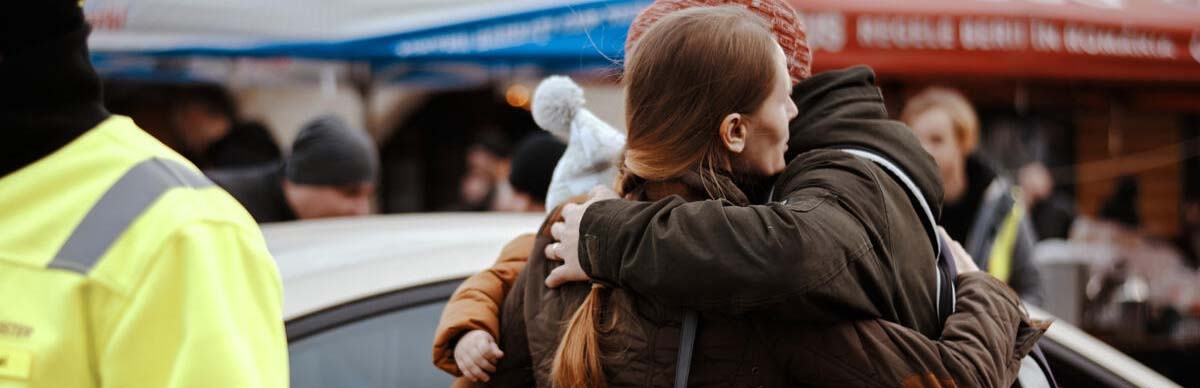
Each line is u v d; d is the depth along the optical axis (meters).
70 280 1.18
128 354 1.17
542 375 1.62
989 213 4.18
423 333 2.34
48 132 1.25
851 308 1.45
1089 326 5.87
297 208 4.20
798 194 1.50
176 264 1.20
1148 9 7.07
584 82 6.16
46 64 1.25
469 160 7.24
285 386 1.27
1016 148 9.56
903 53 6.14
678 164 1.54
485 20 5.16
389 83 7.12
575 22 4.94
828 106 1.66
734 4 1.74
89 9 4.82
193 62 6.34
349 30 5.16
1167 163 10.31
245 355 1.21
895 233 1.52
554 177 1.98
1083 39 6.67
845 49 6.00
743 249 1.41
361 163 4.23
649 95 1.54
